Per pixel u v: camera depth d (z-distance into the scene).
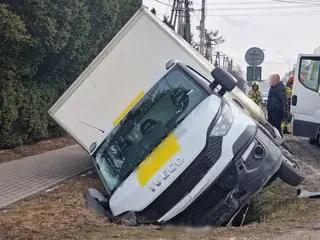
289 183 6.31
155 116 5.87
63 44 11.36
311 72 11.07
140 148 5.77
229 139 5.56
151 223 5.48
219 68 5.98
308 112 11.08
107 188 5.81
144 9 8.29
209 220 5.49
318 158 10.36
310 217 5.46
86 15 12.68
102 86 8.34
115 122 6.82
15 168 9.43
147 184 5.47
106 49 8.31
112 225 5.38
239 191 5.54
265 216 5.91
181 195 5.43
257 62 14.47
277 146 6.11
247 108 8.14
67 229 5.20
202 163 5.45
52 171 9.07
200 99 5.80
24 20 10.12
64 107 8.32
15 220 5.52
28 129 12.16
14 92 11.11
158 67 8.21
